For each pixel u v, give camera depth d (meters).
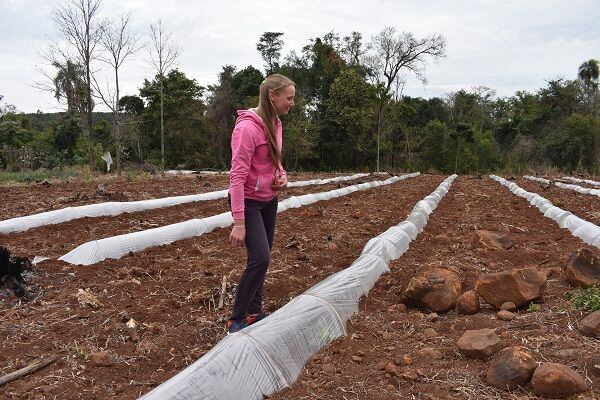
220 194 11.09
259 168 3.16
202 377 2.49
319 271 5.04
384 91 35.91
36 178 15.73
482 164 43.84
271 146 3.13
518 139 45.69
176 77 34.94
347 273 4.18
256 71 39.03
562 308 3.52
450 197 13.06
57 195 10.79
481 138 46.16
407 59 35.72
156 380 2.86
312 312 3.30
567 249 5.95
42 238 6.36
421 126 49.91
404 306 3.94
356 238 6.69
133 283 4.50
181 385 2.41
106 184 13.75
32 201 9.87
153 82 35.09
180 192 11.90
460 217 8.88
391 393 2.62
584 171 28.41
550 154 38.28
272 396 2.63
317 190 13.41
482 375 2.76
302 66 38.78
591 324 3.08
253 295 3.30
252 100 35.09
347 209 9.55
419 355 3.04
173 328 3.54
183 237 6.44
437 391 2.62
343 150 37.69
